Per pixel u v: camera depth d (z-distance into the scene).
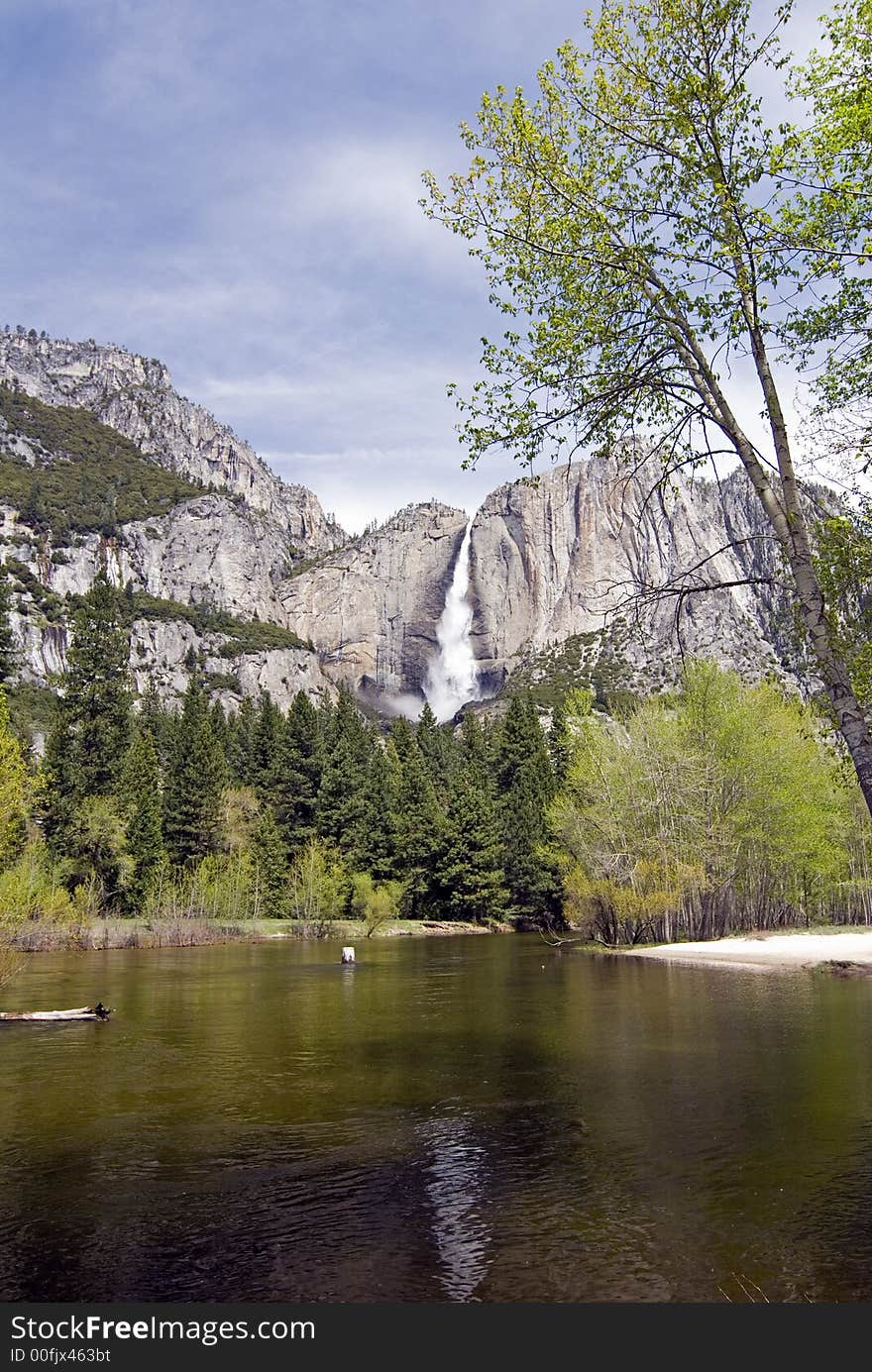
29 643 184.25
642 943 53.97
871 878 62.53
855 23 9.61
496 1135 13.55
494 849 89.81
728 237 9.77
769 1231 9.61
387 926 79.50
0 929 35.34
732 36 9.91
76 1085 17.31
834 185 9.67
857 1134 12.98
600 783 54.19
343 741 103.12
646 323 10.53
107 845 72.88
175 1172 12.02
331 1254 9.34
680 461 10.60
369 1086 17.03
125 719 84.50
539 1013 26.08
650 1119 14.17
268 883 85.75
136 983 36.09
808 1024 22.72
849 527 10.35
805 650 10.51
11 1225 10.20
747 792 53.16
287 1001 30.16
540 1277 8.73
